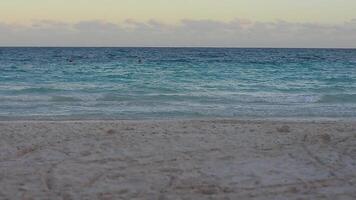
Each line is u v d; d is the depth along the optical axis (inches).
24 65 1577.3
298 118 563.5
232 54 2979.8
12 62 1780.3
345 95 781.3
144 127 409.4
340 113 613.9
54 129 394.6
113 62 1822.1
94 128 401.7
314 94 843.4
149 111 609.9
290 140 356.8
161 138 358.3
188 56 2524.6
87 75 1195.3
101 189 237.5
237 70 1432.1
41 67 1480.1
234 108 653.3
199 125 425.1
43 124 427.2
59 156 303.6
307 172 271.9
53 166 279.7
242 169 276.5
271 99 764.0
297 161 296.8
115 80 1072.8
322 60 2048.5
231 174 266.1
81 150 319.3
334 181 254.7
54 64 1656.0
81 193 230.4
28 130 388.8
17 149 321.4
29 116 552.4
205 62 1838.1
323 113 612.7
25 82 1022.4
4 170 269.9
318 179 258.1
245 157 304.5
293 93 864.9
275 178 258.8
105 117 557.6
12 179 252.5
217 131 390.9
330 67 1605.6
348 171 275.3
